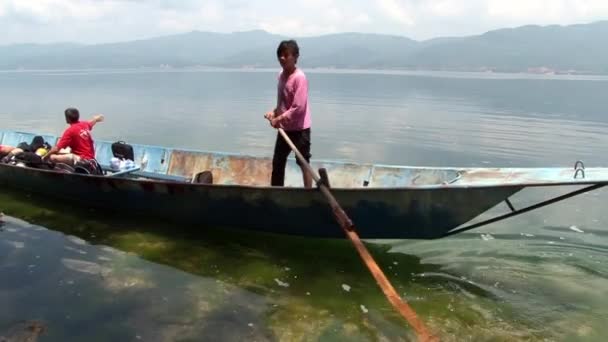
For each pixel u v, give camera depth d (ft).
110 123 54.08
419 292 14.56
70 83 157.28
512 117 56.59
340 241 18.52
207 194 18.28
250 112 63.41
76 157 23.31
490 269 15.78
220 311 13.57
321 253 17.57
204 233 19.49
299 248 18.02
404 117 57.88
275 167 18.72
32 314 13.25
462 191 14.78
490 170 16.78
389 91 106.52
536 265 15.92
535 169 15.87
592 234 18.21
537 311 13.29
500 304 13.71
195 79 192.24
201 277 15.62
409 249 17.65
